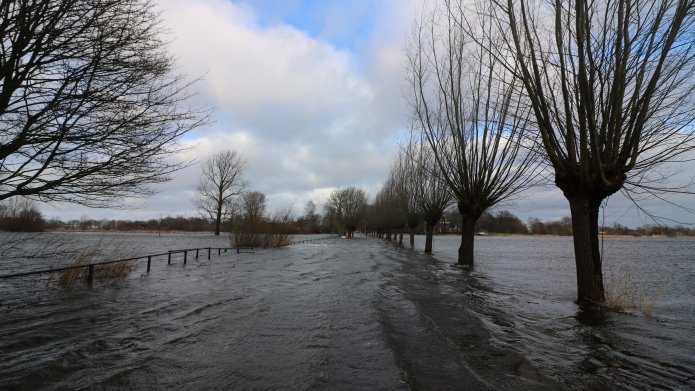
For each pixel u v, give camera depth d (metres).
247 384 4.00
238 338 5.71
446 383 4.12
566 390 4.04
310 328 6.28
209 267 16.64
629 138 7.62
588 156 7.99
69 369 4.47
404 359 4.85
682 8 6.64
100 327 6.45
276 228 33.25
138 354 5.00
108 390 3.88
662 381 4.34
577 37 7.25
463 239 16.69
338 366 4.53
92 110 6.25
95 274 12.58
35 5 5.56
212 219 66.62
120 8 6.34
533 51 8.24
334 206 96.31
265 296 9.28
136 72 6.56
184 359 4.79
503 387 4.07
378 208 63.50
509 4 8.33
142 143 6.72
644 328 6.61
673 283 15.77
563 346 5.57
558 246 55.72
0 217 18.64
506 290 11.07
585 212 8.38
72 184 6.44
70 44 6.00
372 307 7.91
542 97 8.27
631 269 22.25
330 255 24.69
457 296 9.67
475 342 5.68
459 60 14.78
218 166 65.31
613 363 4.90
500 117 14.38
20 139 5.78
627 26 7.23
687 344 5.72
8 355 5.04
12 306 8.29
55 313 7.58
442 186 24.91
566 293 10.85
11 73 5.70
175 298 9.12
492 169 15.84
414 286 11.20
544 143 8.50
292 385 3.97
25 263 16.62
